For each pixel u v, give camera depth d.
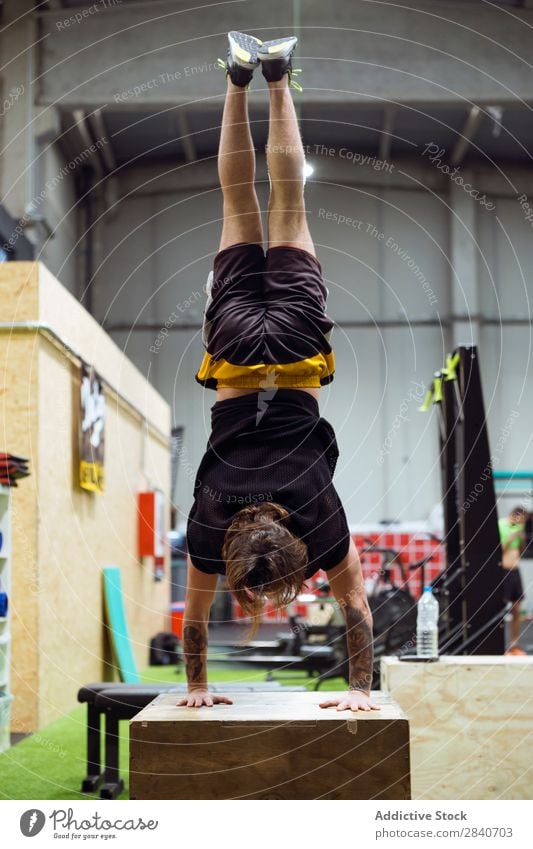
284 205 2.50
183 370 13.21
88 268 13.12
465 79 9.30
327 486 2.17
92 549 6.27
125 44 9.30
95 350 6.37
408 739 2.09
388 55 9.35
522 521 7.16
